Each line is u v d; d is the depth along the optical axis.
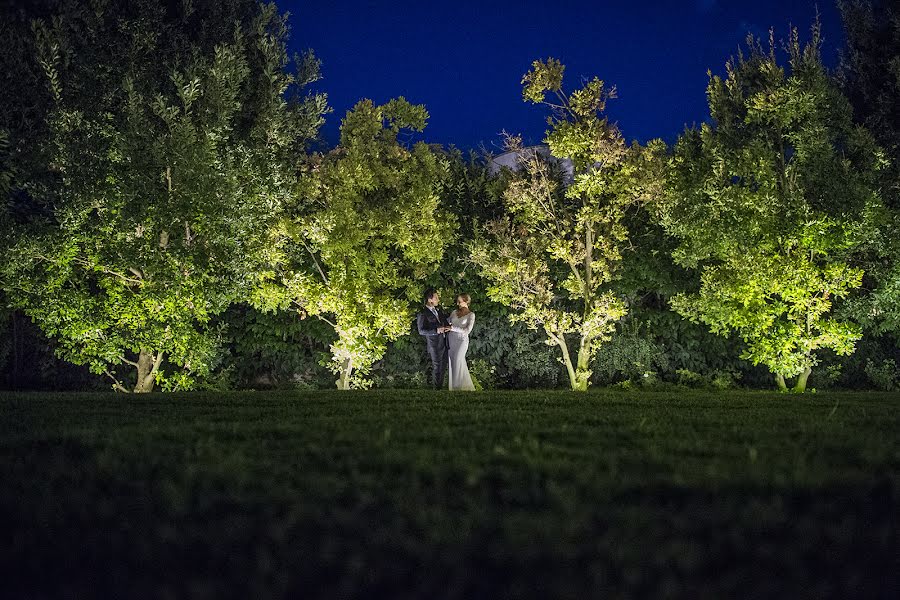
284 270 13.64
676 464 3.96
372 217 13.60
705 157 14.18
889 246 13.30
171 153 11.93
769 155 13.27
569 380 15.21
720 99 14.57
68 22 13.29
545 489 3.47
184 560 2.72
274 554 2.75
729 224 13.07
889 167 13.97
